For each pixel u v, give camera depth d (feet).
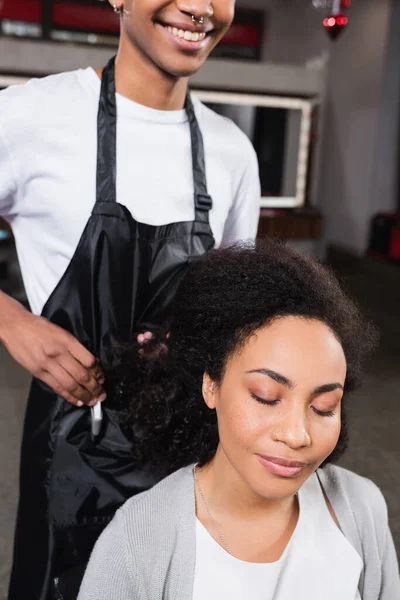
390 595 2.87
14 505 7.50
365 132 18.22
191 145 3.72
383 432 9.82
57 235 3.50
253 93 18.07
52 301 3.41
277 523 2.62
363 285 17.43
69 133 3.41
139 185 3.54
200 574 2.52
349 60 18.52
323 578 2.60
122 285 3.43
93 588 2.63
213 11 3.14
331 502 2.81
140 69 3.43
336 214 19.70
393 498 7.97
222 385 2.40
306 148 19.36
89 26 19.11
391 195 18.52
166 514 2.63
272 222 18.52
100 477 3.47
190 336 2.61
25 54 15.49
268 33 21.34
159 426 3.06
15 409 10.00
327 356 2.26
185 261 3.51
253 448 2.29
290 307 2.31
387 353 13.00
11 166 3.39
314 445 2.25
